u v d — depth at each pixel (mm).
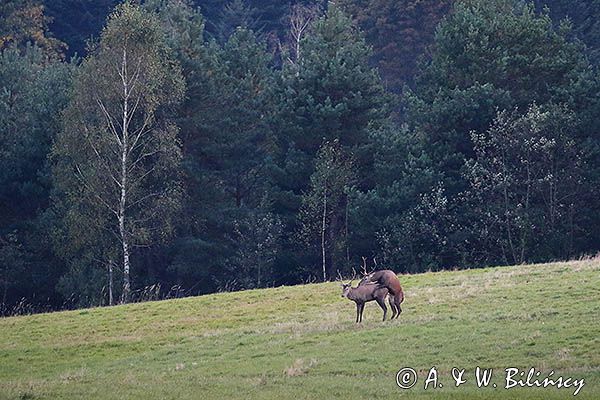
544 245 113938
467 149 125062
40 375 54406
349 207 121062
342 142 129125
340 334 55188
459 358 46531
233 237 128000
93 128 106312
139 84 106625
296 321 63781
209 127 128375
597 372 41594
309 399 39656
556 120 114438
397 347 50062
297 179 127062
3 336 68812
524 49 128625
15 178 125250
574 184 116312
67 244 113812
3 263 120125
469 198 115562
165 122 115438
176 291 123562
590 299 58688
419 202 117125
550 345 46969
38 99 127375
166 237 118812
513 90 128000
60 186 110250
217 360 52750
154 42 108250
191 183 127000
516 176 115812
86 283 112750
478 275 77188
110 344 62031
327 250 125750
